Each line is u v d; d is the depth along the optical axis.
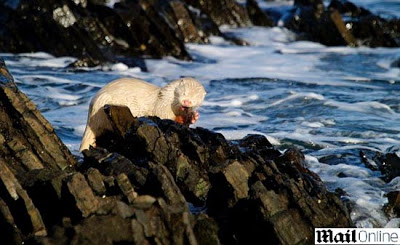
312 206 25.28
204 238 24.05
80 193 23.45
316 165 33.50
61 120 42.69
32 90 50.78
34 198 24.58
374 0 98.31
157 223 22.52
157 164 26.38
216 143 29.33
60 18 63.25
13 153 26.75
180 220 22.89
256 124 42.88
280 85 55.22
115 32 65.69
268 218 24.34
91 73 58.25
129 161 26.95
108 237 21.88
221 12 81.25
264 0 92.31
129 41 65.56
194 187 27.52
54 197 24.11
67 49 62.59
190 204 26.86
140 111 34.19
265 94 51.06
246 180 25.97
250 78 57.59
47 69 58.62
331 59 68.06
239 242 24.67
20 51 63.66
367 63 66.38
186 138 29.03
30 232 23.08
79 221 22.64
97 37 64.81
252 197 24.86
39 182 24.67
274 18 83.75
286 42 76.75
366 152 35.66
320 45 76.12
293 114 45.53
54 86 52.28
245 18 82.12
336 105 47.47
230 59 67.06
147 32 65.69
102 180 24.77
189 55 66.19
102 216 22.30
